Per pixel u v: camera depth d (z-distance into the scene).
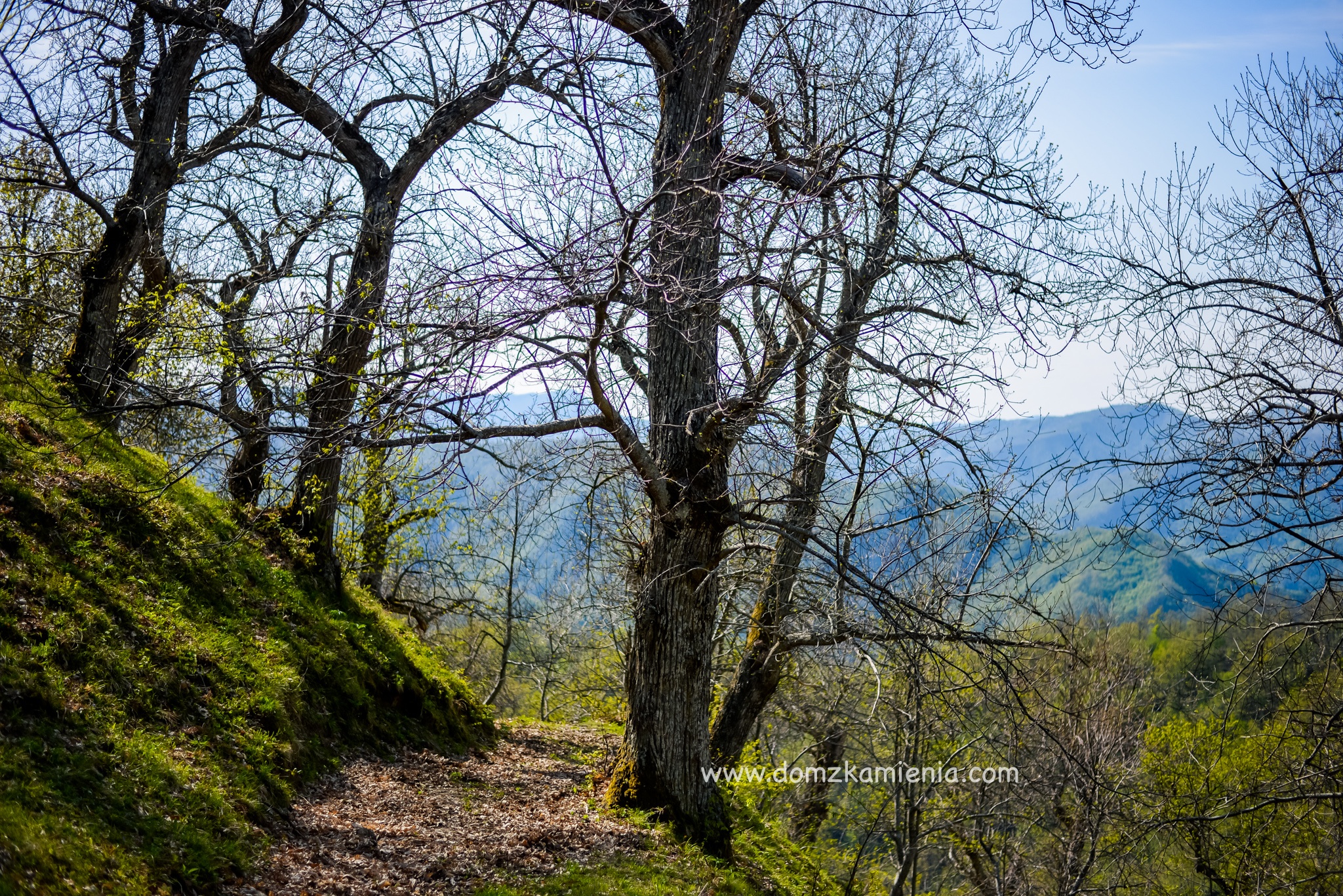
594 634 20.20
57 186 10.08
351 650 10.95
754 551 11.92
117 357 10.98
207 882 5.84
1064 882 12.67
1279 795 9.02
